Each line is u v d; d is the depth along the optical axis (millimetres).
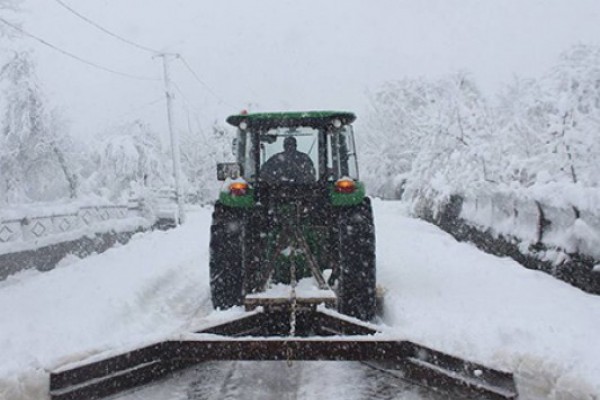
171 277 6965
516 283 5832
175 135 19109
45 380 3178
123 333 4414
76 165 17391
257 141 5266
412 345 3084
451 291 5434
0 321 4574
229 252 4453
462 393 2881
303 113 5125
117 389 2992
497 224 8672
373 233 4375
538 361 3363
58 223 9766
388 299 5027
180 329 4625
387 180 34062
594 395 2975
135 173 23297
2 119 14945
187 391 3236
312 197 4832
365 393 3189
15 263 7953
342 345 3020
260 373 3535
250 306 3643
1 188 14703
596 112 9297
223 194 4664
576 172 9039
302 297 3535
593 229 5797
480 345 3678
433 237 10328
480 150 10828
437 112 15195
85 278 6543
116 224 12070
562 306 4703
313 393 3199
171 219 15930
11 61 14844
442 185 12953
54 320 4555
